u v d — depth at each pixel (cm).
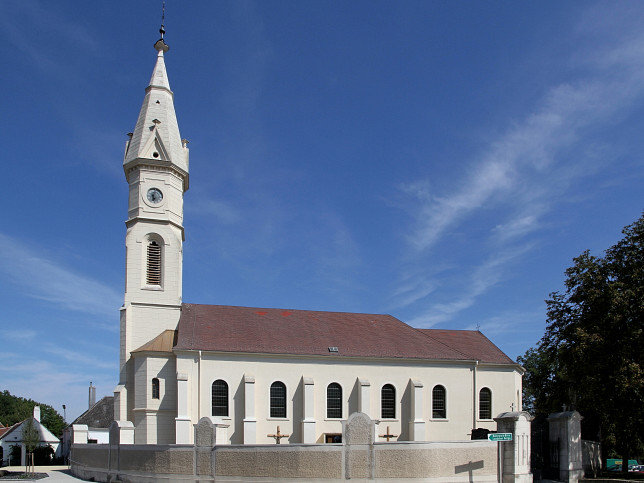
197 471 3672
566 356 4444
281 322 5912
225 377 5172
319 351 5506
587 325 4312
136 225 5578
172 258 5638
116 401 5144
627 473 4422
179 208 5872
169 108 5997
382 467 3281
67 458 7319
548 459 3759
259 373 5281
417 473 3247
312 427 5262
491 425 5909
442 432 5700
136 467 4012
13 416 13638
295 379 5381
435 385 5809
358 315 6488
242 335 5484
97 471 4522
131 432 4716
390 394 5656
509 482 3347
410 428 5588
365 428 3353
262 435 5169
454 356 5950
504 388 6072
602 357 4153
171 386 5116
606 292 4206
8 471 5478
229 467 3566
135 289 5475
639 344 4016
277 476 3409
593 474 4247
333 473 3316
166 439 5006
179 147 5938
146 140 5716
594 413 4719
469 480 3309
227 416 5103
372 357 5603
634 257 4319
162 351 5150
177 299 5591
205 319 5634
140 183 5650
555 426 3734
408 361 5753
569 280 4584
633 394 4006
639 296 4072
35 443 5850
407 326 6506
